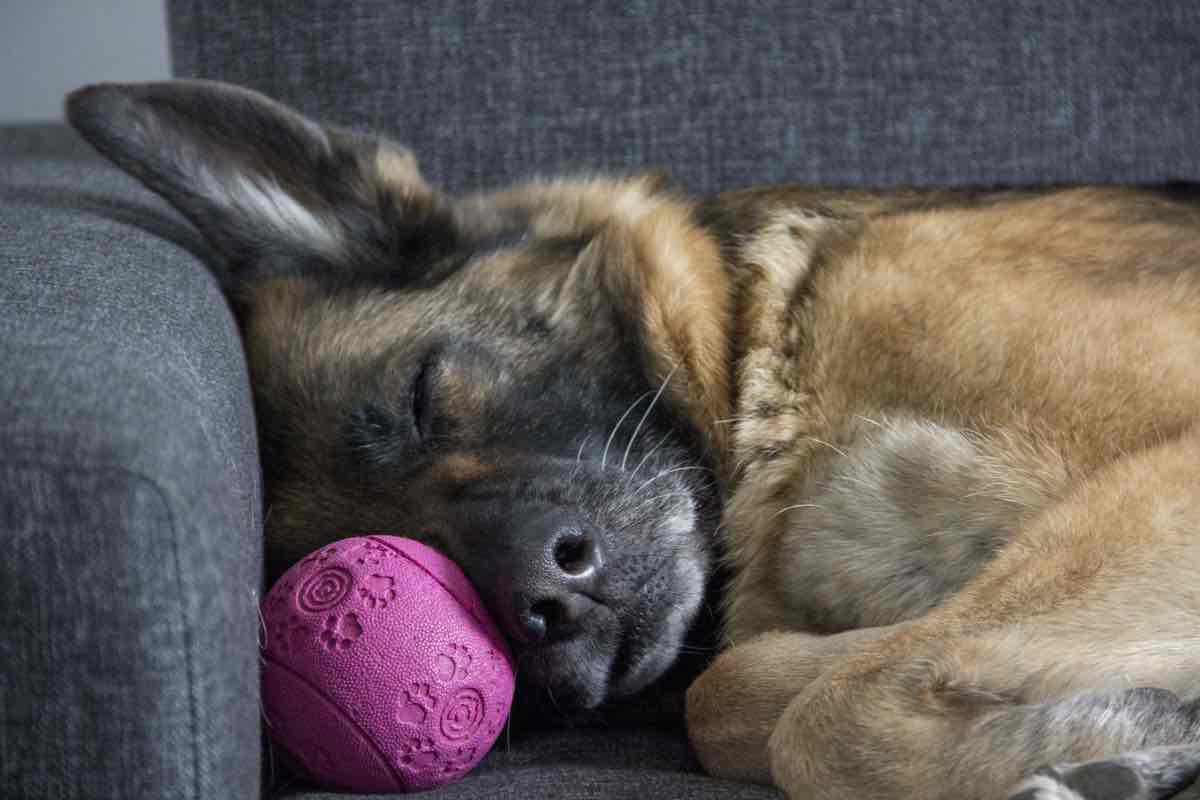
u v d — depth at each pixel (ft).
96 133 6.16
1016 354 5.40
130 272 4.89
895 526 5.56
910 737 4.22
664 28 7.85
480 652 4.55
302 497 5.87
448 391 5.98
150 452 3.44
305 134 6.56
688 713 5.08
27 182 7.00
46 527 3.34
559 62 7.86
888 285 5.84
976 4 7.79
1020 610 4.64
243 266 6.46
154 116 6.24
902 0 7.79
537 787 4.44
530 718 5.60
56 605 3.36
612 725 5.77
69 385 3.52
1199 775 3.93
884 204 6.61
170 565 3.43
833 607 5.75
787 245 6.42
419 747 4.39
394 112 7.84
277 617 4.54
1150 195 6.55
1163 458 4.88
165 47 11.87
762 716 4.81
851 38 7.82
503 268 6.57
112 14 11.75
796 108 7.87
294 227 6.56
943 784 4.12
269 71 7.81
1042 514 4.96
